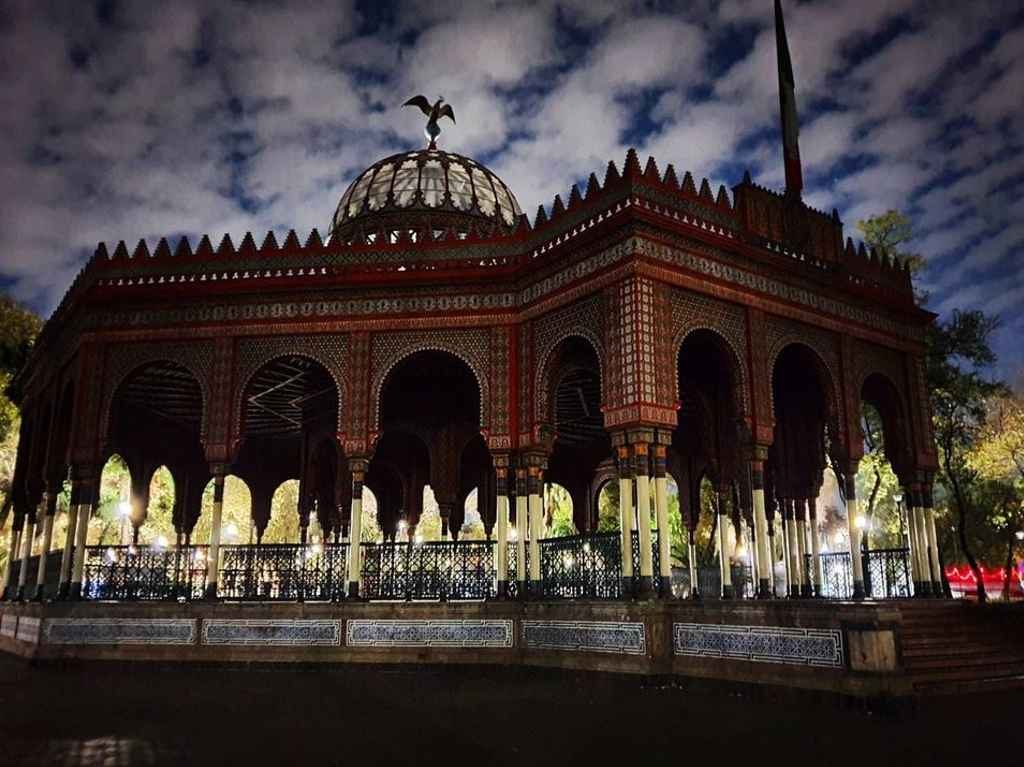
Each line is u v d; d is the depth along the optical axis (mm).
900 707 7797
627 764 5715
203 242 13945
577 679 10789
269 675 11477
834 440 13781
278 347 13508
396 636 12102
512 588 13000
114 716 7820
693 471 19828
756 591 12180
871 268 14859
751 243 12734
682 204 12047
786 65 14414
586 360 13656
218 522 12945
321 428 18031
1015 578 24297
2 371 24156
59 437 15109
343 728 7168
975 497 23297
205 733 6910
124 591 13141
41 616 12750
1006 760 5852
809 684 8508
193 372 13539
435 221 16359
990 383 20031
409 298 13414
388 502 21906
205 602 12531
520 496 12828
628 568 11031
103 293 13711
